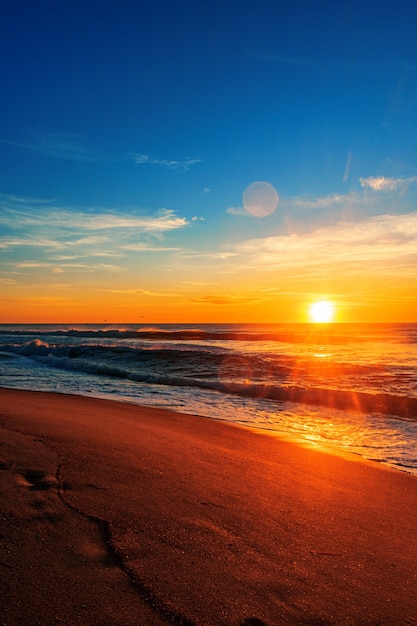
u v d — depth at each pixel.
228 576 2.72
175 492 4.15
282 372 16.14
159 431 7.20
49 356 20.61
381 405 10.62
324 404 10.88
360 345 30.89
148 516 3.52
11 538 2.96
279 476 5.07
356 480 5.19
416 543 3.47
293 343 33.12
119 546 2.97
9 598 2.30
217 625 2.22
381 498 4.57
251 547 3.16
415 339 37.56
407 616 2.44
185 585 2.57
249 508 3.94
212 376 15.45
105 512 3.52
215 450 6.14
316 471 5.45
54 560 2.73
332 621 2.35
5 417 7.23
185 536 3.23
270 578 2.74
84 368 17.41
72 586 2.47
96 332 48.34
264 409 10.43
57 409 8.77
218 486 4.47
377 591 2.69
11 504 3.51
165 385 13.87
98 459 4.98
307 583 2.72
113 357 20.70
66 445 5.48
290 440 7.36
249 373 16.02
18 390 11.95
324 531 3.58
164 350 21.95
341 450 6.84
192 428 7.84
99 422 7.51
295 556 3.08
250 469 5.26
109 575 2.61
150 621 2.21
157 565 2.77
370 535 3.57
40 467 4.49
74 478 4.26
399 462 6.28
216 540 3.21
